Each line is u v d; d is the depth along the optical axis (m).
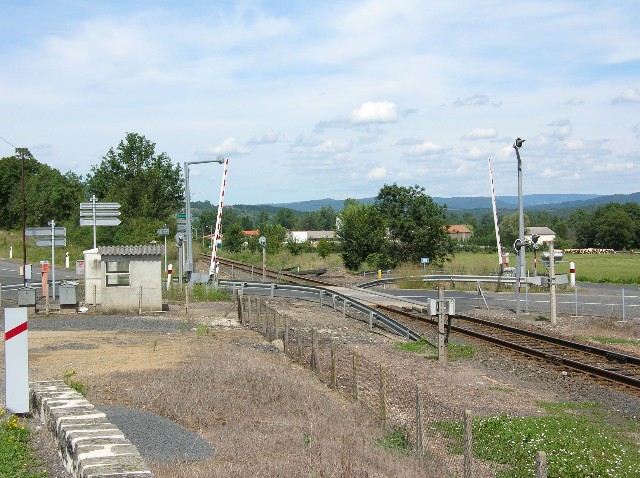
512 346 21.28
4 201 91.62
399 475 9.23
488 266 55.50
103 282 28.53
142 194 64.88
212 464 9.33
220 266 52.38
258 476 8.69
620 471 10.12
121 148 72.44
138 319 26.50
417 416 10.60
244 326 25.08
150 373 15.87
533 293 38.72
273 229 77.75
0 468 8.31
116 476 6.93
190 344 20.75
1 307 28.83
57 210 77.50
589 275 51.44
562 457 10.63
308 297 35.25
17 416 11.08
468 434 9.22
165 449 9.93
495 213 49.78
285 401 13.34
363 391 15.03
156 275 28.95
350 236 65.00
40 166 95.19
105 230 56.47
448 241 67.31
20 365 11.20
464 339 23.41
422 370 18.11
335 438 10.75
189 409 12.57
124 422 11.06
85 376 15.54
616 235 125.38
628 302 34.59
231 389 14.02
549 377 17.44
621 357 19.17
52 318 26.78
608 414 14.05
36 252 62.25
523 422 12.69
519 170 35.03
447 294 38.38
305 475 8.77
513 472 10.20
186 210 38.16
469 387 16.20
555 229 148.88
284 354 19.55
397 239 66.75
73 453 8.09
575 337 24.08
